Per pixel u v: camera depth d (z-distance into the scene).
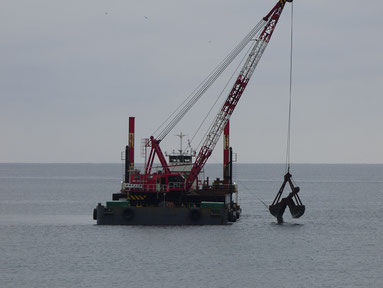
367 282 192.38
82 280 192.00
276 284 189.12
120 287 184.38
